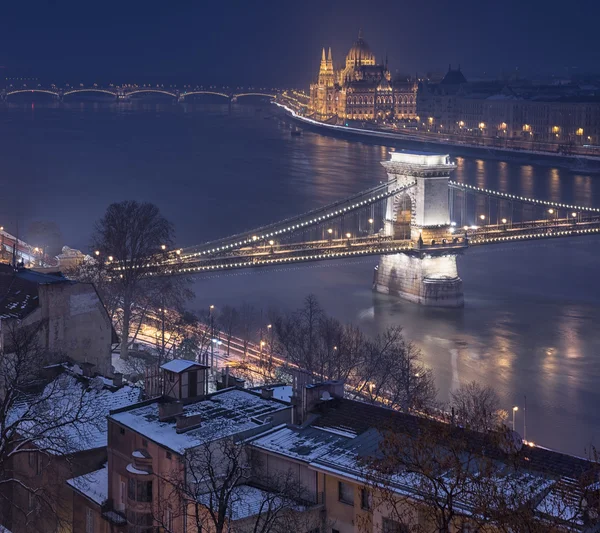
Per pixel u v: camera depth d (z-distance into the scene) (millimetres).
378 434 76750
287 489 70000
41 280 113062
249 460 77375
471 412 116125
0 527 88938
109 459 83562
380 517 68000
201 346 171875
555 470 67625
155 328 188750
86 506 84688
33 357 94938
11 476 91812
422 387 141125
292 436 78375
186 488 73312
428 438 62219
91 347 113438
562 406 174250
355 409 82000
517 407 167000
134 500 78688
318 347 159125
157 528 76125
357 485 70562
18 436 89750
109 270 174625
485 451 66438
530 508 57188
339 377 144625
